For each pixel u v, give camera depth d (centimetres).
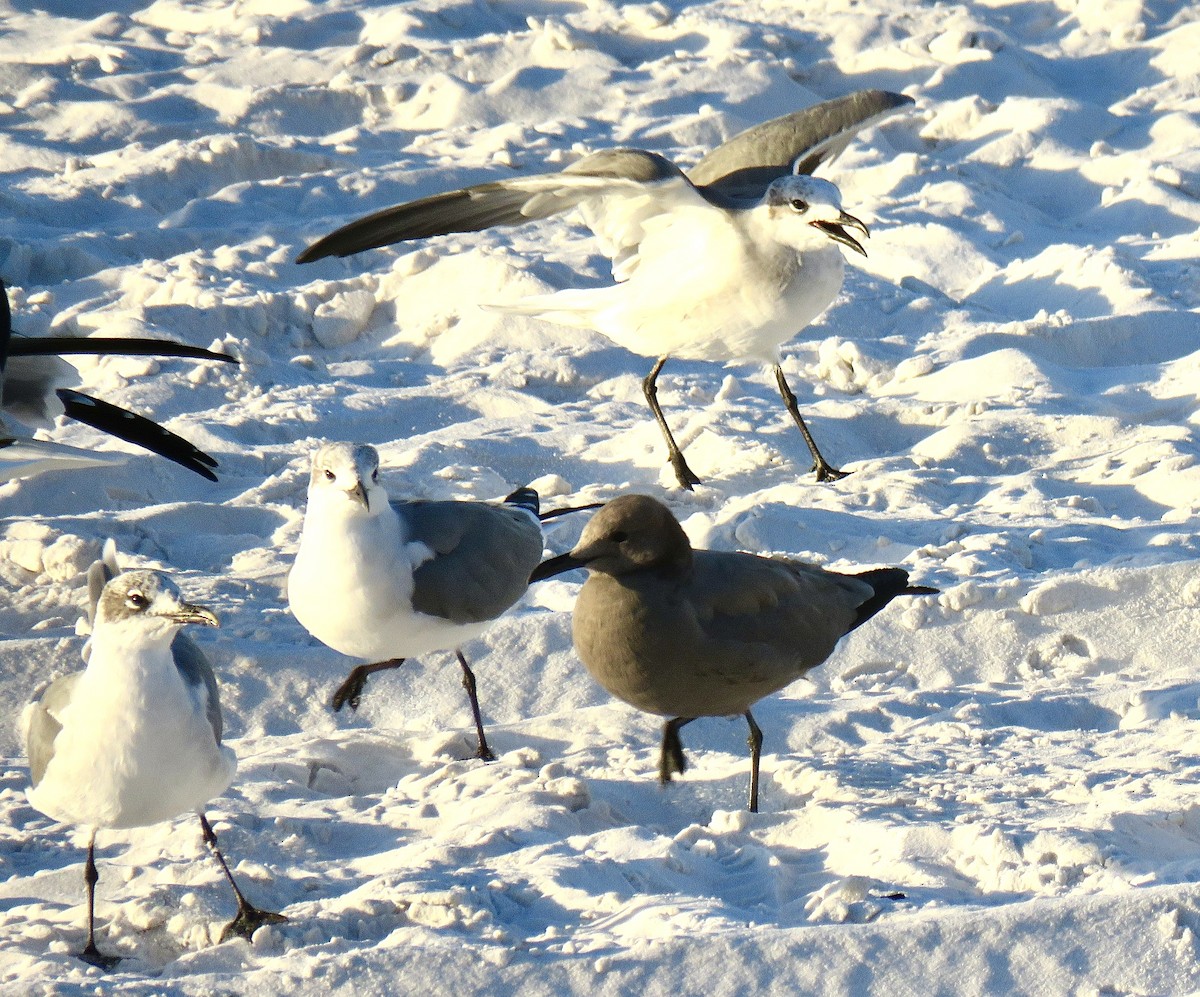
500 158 2288
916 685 1074
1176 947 679
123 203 2147
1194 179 2220
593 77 2581
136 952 764
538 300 1479
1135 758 923
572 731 1014
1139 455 1415
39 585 1206
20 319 1759
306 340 1817
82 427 1507
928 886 766
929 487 1369
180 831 875
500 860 816
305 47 2759
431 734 1015
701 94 2558
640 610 871
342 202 2178
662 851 813
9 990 677
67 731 748
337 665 1080
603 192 1314
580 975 676
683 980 674
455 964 682
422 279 1866
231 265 1947
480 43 2673
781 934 690
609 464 1481
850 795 880
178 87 2523
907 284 1916
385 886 777
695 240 1380
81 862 865
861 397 1641
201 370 1648
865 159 2330
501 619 1111
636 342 1451
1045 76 2711
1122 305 1816
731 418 1541
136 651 741
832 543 1255
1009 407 1557
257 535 1334
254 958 727
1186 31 2753
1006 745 956
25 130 2397
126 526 1304
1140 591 1116
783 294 1383
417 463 1444
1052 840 789
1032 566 1193
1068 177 2311
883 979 673
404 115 2498
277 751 984
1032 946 683
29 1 2980
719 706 905
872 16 2827
